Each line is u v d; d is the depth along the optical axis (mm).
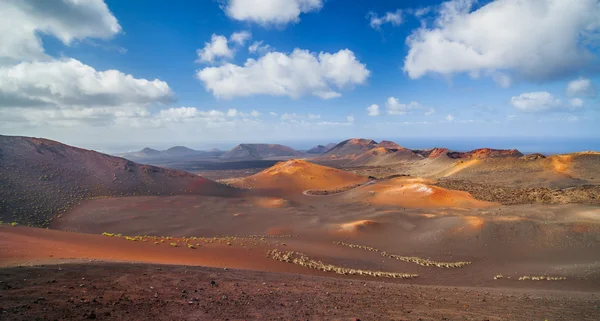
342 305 12438
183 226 54094
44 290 9703
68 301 9109
